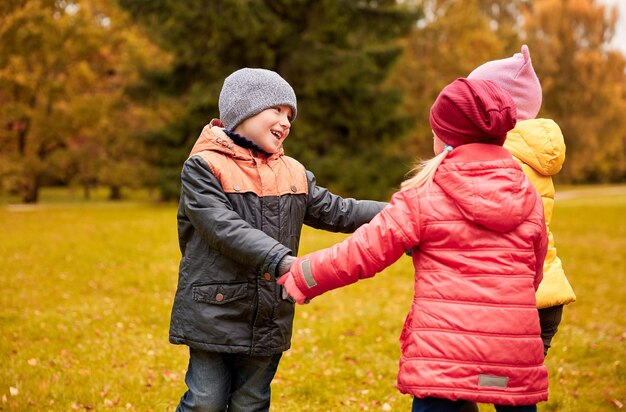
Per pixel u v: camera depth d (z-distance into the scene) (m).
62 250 10.68
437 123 2.64
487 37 32.09
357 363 5.22
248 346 2.81
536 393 2.45
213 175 2.83
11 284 8.14
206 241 2.78
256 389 2.95
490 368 2.39
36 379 4.54
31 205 25.39
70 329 6.01
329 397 4.44
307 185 3.09
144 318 6.57
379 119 21.81
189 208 2.79
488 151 2.55
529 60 3.33
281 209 2.92
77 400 4.23
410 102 29.16
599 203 27.69
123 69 25.56
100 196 37.50
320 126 21.77
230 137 2.91
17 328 6.00
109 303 7.23
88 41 24.48
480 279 2.45
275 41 20.42
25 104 24.98
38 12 21.00
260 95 2.89
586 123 42.62
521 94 3.33
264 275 2.74
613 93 44.72
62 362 5.01
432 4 32.34
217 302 2.78
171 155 22.23
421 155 31.75
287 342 2.94
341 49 22.00
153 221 14.95
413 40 32.03
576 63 44.12
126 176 28.12
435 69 31.17
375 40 21.72
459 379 2.38
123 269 9.18
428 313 2.47
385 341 5.84
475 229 2.49
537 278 2.71
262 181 2.89
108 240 11.71
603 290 8.77
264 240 2.68
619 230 15.95
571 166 44.34
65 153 27.47
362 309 7.09
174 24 20.62
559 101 43.66
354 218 3.17
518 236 2.50
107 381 4.55
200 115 21.31
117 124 27.95
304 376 4.82
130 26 26.81
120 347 5.45
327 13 20.08
